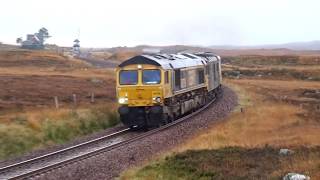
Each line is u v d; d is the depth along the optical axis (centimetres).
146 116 3556
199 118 3988
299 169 1912
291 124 3459
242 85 8469
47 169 2128
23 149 2847
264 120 3631
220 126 3378
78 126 3456
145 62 3553
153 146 2764
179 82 3941
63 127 3306
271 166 2038
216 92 6028
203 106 4984
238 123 3500
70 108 4009
